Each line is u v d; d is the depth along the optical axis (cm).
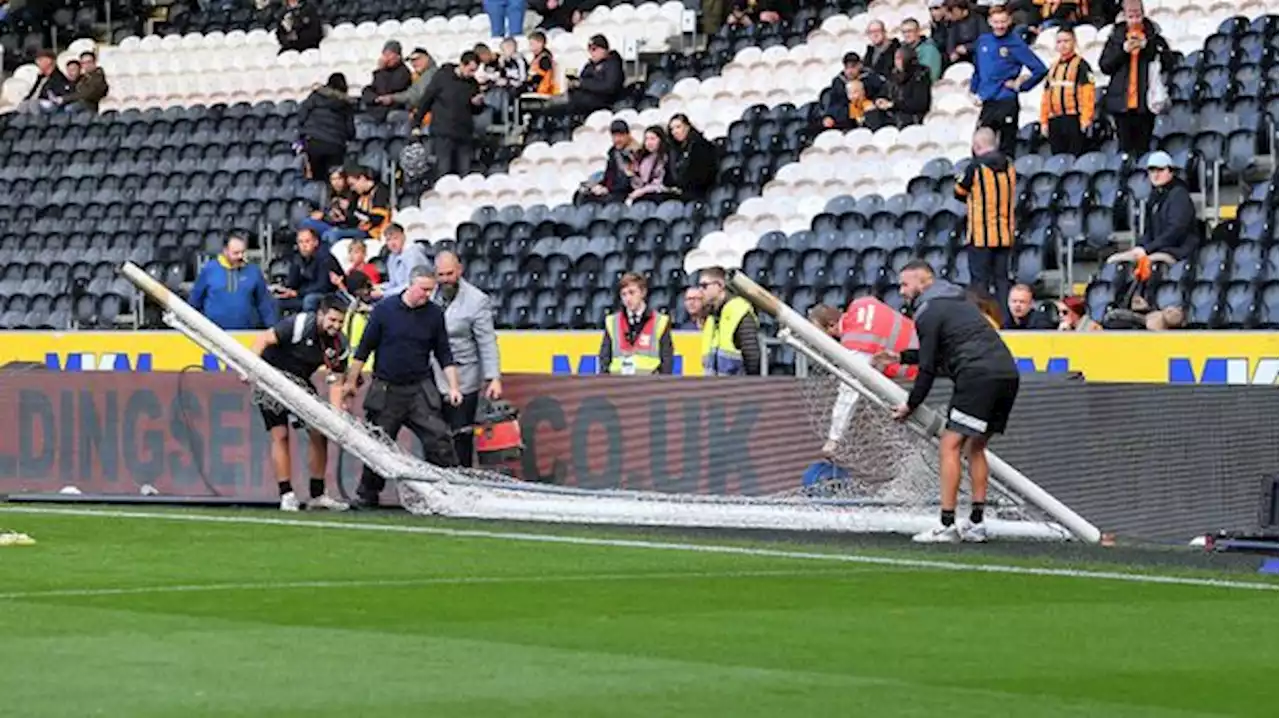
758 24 8362
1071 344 5506
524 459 5341
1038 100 7431
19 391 5734
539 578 3634
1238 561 4059
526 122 8406
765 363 5734
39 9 10088
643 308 5500
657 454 5181
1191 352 5359
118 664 2655
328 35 9469
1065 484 4788
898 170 7288
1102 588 3553
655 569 3794
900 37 7894
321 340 5269
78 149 9056
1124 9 6681
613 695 2448
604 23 8744
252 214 8394
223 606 3228
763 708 2377
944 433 4388
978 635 2967
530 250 7406
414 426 5219
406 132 8438
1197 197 6544
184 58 9688
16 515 4947
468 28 9169
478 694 2452
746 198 7438
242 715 2309
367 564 3847
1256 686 2556
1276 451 4931
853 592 3466
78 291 8069
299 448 5478
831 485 4838
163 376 5588
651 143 7475
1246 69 6919
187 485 5569
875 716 2338
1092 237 6500
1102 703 2433
